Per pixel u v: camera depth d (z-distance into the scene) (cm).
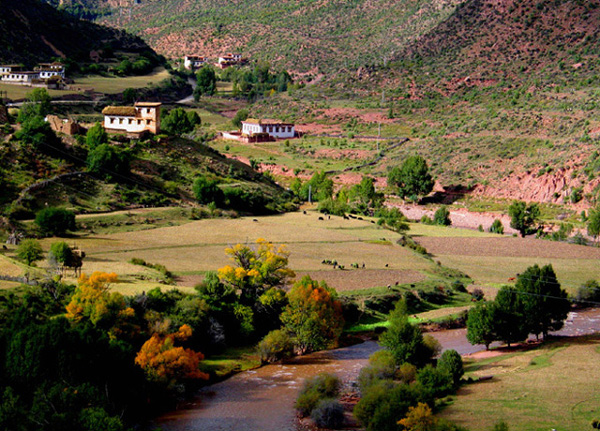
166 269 12362
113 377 7688
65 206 15250
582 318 12519
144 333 9125
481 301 12231
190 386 8900
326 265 13950
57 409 6706
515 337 10681
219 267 12769
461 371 8956
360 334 11456
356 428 7800
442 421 6925
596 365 9412
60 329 7500
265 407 8400
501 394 8381
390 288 12862
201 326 9931
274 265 11362
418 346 9469
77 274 11156
